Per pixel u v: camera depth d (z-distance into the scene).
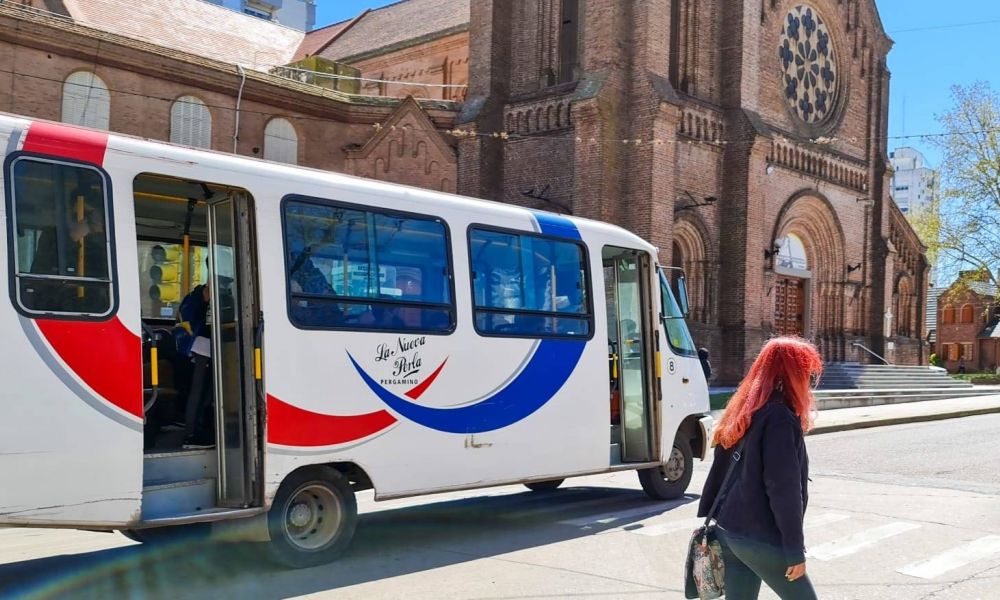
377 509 9.97
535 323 8.90
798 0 30.55
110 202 6.15
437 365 7.92
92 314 5.95
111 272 6.08
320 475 7.16
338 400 7.17
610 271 10.68
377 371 7.46
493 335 8.45
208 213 7.19
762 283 27.16
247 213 6.95
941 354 70.69
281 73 30.25
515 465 8.55
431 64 34.38
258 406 6.77
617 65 24.20
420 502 10.47
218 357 6.97
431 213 8.12
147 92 23.33
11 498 5.51
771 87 29.19
